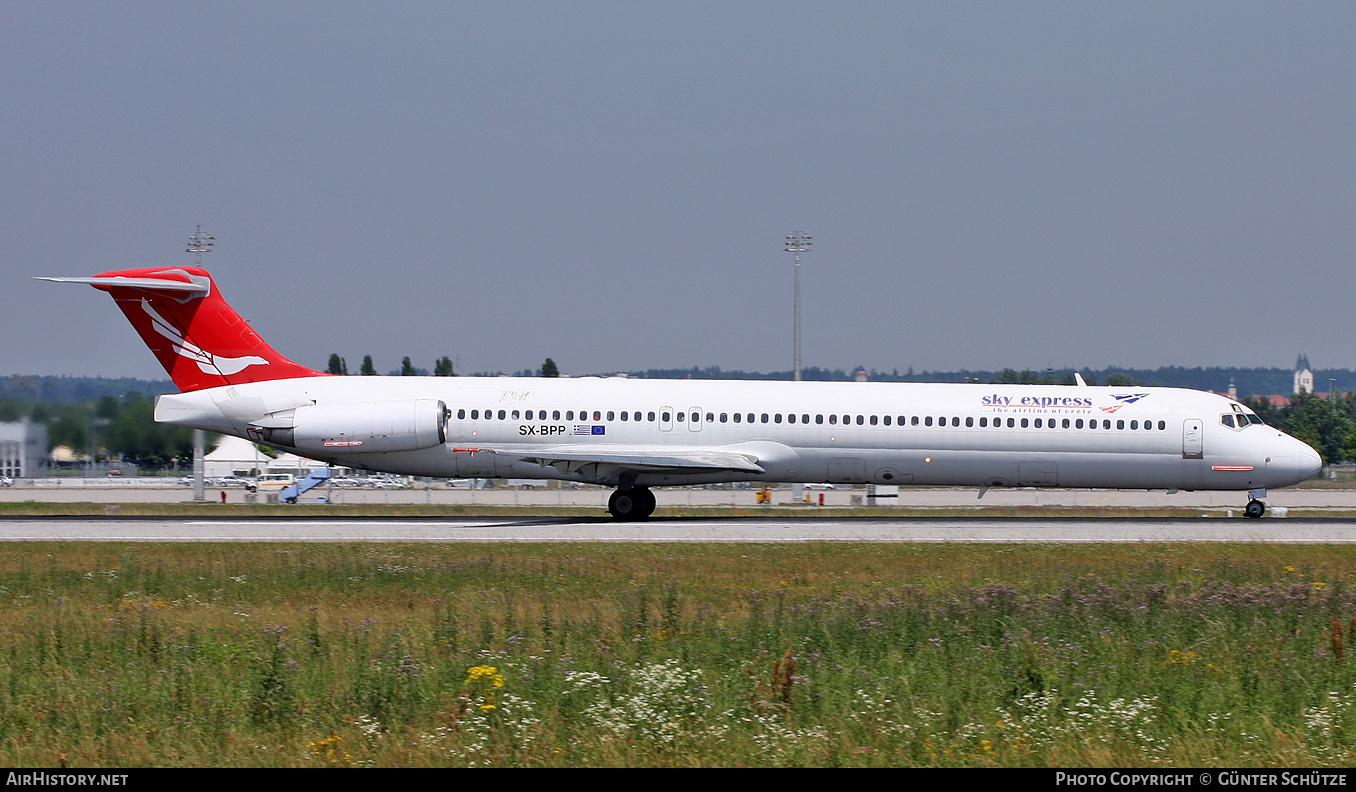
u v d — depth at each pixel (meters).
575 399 139.50
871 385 143.62
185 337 138.12
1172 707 50.62
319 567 91.38
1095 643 63.19
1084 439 140.12
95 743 45.41
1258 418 144.00
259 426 137.12
